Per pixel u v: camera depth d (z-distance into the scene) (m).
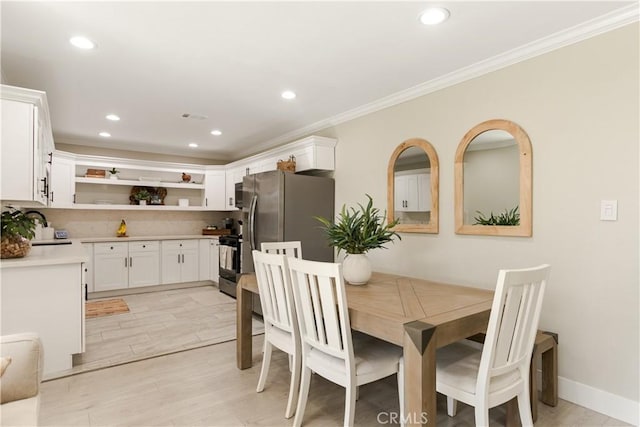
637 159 2.02
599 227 2.16
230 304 4.73
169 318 4.06
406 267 3.33
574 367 2.27
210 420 2.06
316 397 2.33
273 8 2.02
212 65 2.77
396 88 3.26
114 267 5.21
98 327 3.73
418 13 2.07
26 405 1.39
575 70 2.26
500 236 2.64
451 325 1.63
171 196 6.32
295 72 2.90
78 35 2.30
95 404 2.21
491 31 2.27
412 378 1.53
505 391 1.64
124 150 5.91
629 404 2.04
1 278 2.44
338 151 4.17
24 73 2.88
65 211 5.41
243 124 4.45
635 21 2.03
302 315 2.02
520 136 2.51
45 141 3.28
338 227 2.48
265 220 4.09
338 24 2.19
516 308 1.58
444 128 3.03
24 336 1.49
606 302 2.13
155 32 2.27
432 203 3.09
